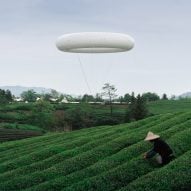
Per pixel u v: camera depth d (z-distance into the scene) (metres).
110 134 46.38
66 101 192.25
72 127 129.25
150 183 23.77
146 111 128.12
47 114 132.50
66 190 25.58
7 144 56.25
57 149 41.53
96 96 179.50
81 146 40.06
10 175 33.59
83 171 29.62
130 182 26.31
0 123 126.12
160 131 40.81
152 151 28.00
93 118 135.88
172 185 23.25
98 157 34.66
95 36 59.28
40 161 37.34
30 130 116.25
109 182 26.14
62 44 61.88
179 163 26.28
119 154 32.62
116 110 160.62
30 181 30.41
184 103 193.88
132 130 45.25
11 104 175.25
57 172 31.62
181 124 40.38
